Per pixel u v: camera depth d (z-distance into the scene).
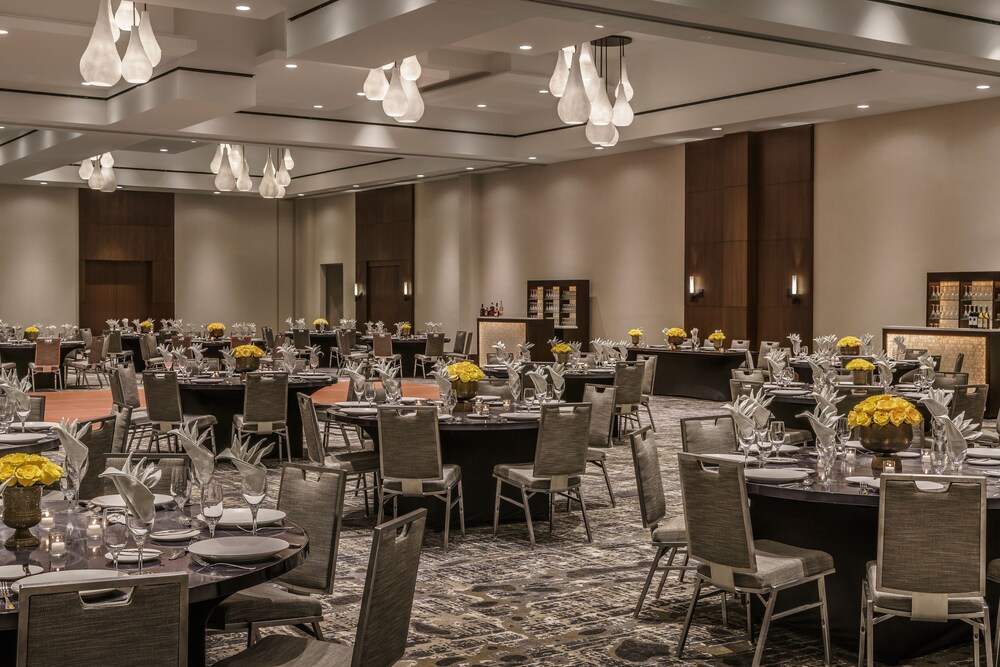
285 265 26.64
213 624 3.58
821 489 4.21
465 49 13.55
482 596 5.48
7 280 22.88
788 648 4.60
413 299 23.22
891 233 14.56
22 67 12.26
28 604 2.46
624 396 10.85
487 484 7.29
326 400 14.79
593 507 7.91
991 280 13.22
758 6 8.24
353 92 14.02
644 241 18.06
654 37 13.52
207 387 9.45
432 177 21.64
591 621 5.04
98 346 17.34
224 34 11.78
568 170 19.48
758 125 15.52
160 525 3.68
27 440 5.78
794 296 15.82
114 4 9.80
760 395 4.95
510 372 7.52
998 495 4.12
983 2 9.67
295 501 4.01
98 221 23.95
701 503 4.27
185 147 20.94
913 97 13.21
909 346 13.72
